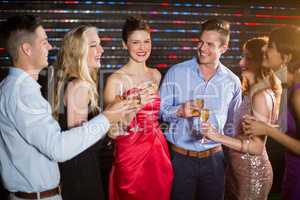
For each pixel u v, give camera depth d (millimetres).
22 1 4145
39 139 1561
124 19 4355
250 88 2475
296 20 4629
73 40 2422
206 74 2729
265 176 2566
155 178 2766
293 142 2045
